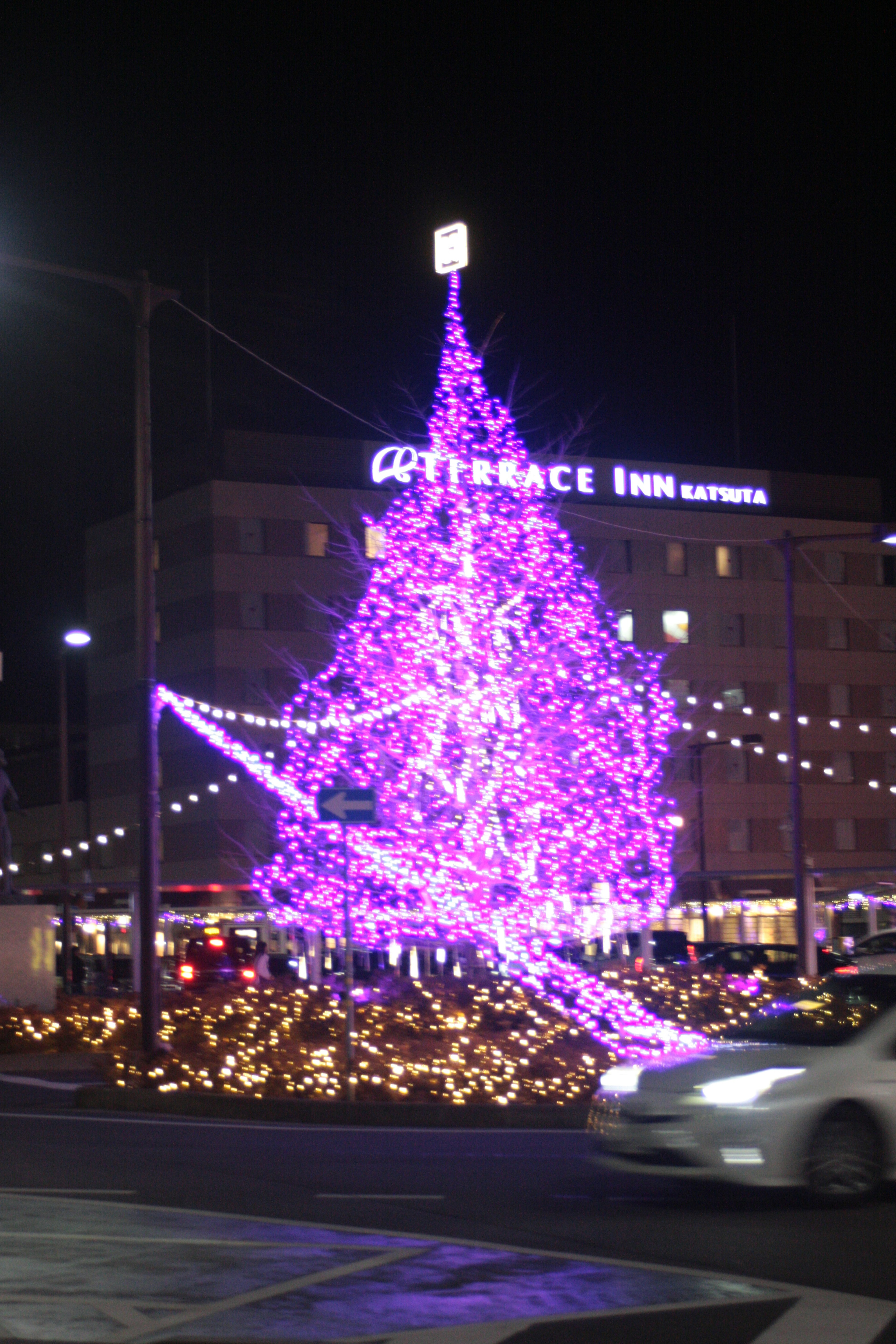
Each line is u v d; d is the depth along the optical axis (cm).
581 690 3097
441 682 2698
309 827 4475
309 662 6850
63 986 4512
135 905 4119
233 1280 874
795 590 7906
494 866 2642
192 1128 1678
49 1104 1961
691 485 7812
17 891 3703
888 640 8112
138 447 2180
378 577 2992
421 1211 1112
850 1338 745
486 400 2938
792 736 3544
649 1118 1142
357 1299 829
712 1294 839
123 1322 776
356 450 7225
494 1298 831
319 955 4497
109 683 7469
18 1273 894
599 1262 922
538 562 2847
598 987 2558
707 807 7531
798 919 3512
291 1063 1967
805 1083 1126
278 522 6881
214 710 4109
